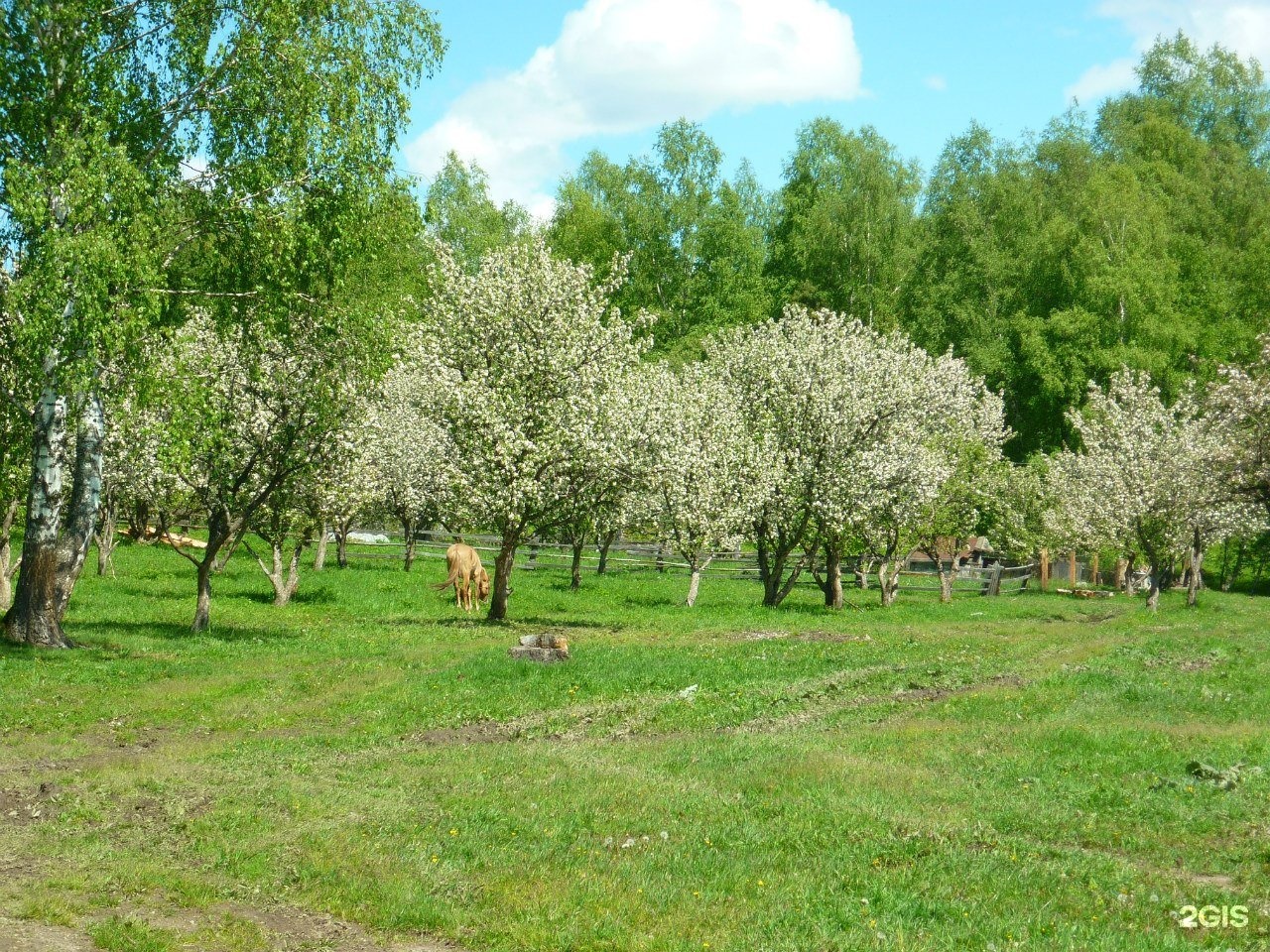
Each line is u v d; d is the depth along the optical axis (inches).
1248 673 770.2
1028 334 2445.9
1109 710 661.3
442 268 1174.3
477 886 374.0
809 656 892.6
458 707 700.7
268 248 840.3
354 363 956.0
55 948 320.8
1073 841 411.8
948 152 2933.1
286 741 612.7
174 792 496.7
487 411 1096.2
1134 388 1830.7
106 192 764.0
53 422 872.9
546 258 1160.8
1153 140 2910.9
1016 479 1983.3
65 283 750.5
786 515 1446.9
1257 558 2306.8
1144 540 1592.0
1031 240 2615.7
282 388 976.9
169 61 838.5
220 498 1008.9
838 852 397.4
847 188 2751.0
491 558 2028.8
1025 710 661.3
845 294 2701.8
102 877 386.3
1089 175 2829.7
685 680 783.7
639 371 1310.3
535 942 326.6
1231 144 2965.1
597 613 1310.3
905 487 1455.5
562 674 791.7
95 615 1085.1
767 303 2760.8
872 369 1460.4
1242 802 452.4
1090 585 2097.7
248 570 1619.1
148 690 737.6
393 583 1553.9
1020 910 336.8
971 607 1550.2
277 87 837.2
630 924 337.1
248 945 329.1
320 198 872.9
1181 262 2546.8
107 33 826.2
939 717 651.5
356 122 863.7
